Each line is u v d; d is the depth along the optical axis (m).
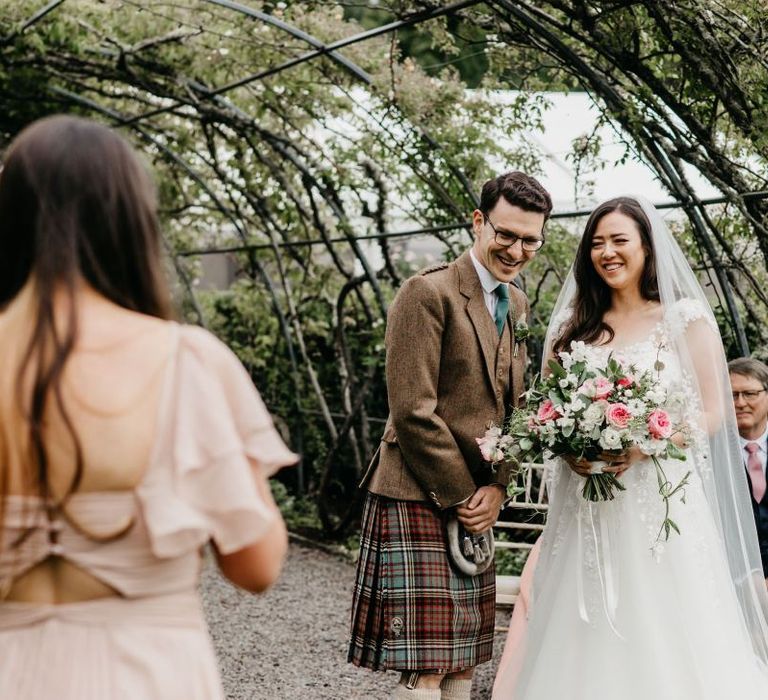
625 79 4.43
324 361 7.67
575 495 2.89
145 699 1.27
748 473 3.28
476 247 2.96
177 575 1.33
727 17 3.69
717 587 2.76
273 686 4.05
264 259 7.75
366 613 2.93
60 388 1.26
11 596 1.29
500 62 4.90
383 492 2.91
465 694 3.00
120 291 1.36
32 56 6.36
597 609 2.76
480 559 2.94
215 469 1.31
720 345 2.90
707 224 4.11
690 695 2.65
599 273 2.95
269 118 6.84
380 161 5.98
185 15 5.83
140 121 7.43
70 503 1.26
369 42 5.64
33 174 1.34
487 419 2.91
